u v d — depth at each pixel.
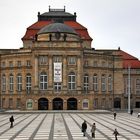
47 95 131.00
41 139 53.91
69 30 142.12
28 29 163.38
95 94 145.62
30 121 86.38
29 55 143.25
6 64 149.12
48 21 167.50
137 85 171.88
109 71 151.88
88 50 146.25
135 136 58.09
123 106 153.25
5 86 148.75
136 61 176.50
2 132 63.38
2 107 148.88
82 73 140.38
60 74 137.75
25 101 130.88
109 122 85.56
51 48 138.38
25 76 143.25
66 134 60.38
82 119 93.44
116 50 154.88
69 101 133.25
